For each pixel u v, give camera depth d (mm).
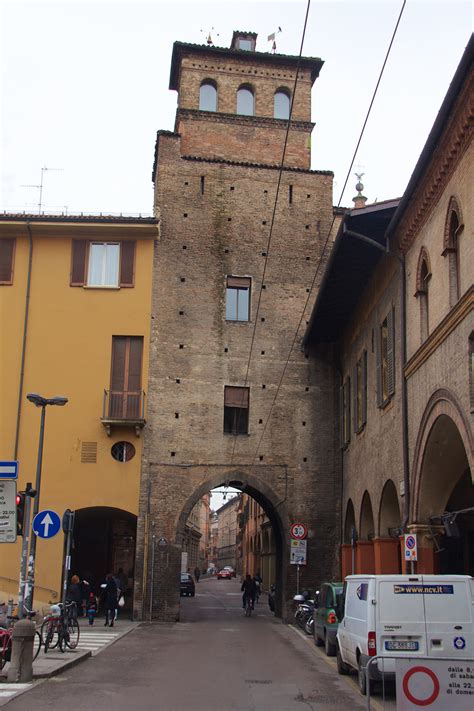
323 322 31203
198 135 35781
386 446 23359
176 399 31562
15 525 15289
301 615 28500
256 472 31703
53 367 31125
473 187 15328
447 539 25531
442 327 17031
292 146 36156
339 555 31422
